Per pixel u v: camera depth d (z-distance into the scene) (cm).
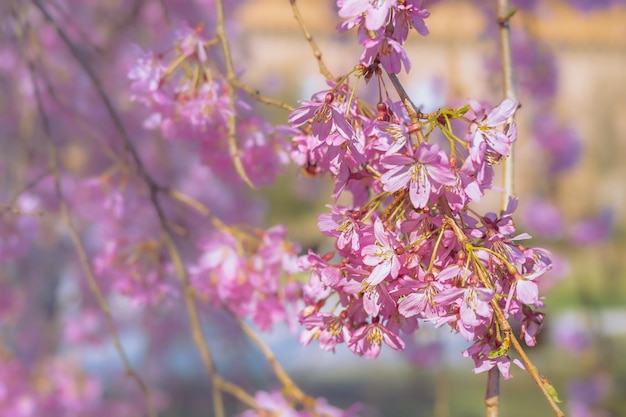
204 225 770
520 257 206
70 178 830
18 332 851
